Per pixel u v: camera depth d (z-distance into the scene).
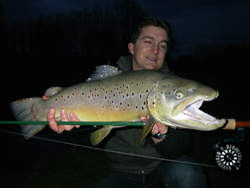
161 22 0.91
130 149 0.83
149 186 0.79
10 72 7.39
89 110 0.79
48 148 1.56
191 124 0.64
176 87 0.67
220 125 0.62
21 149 1.55
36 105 0.86
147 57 0.88
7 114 2.55
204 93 0.63
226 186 1.00
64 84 5.09
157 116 0.69
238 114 2.26
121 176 0.80
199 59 7.45
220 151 0.77
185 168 0.75
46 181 1.08
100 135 0.76
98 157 1.32
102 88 0.78
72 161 1.29
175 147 0.75
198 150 1.35
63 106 0.82
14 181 1.09
